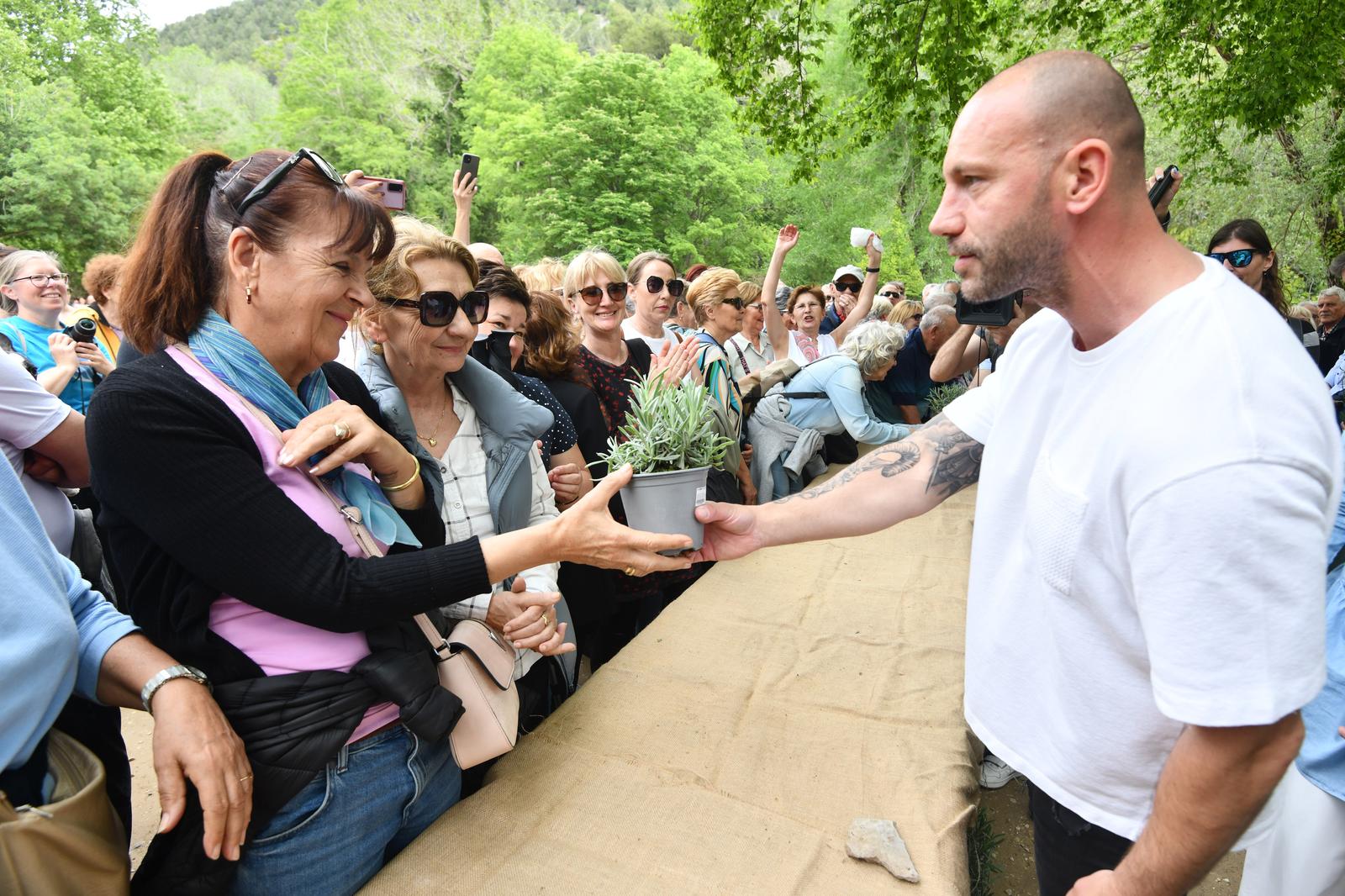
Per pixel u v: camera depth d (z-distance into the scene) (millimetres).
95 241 26438
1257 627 828
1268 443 823
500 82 36562
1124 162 934
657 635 2271
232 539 1043
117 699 1139
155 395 1038
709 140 30750
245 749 1132
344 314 1212
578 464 2412
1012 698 1207
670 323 5160
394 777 1296
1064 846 1247
